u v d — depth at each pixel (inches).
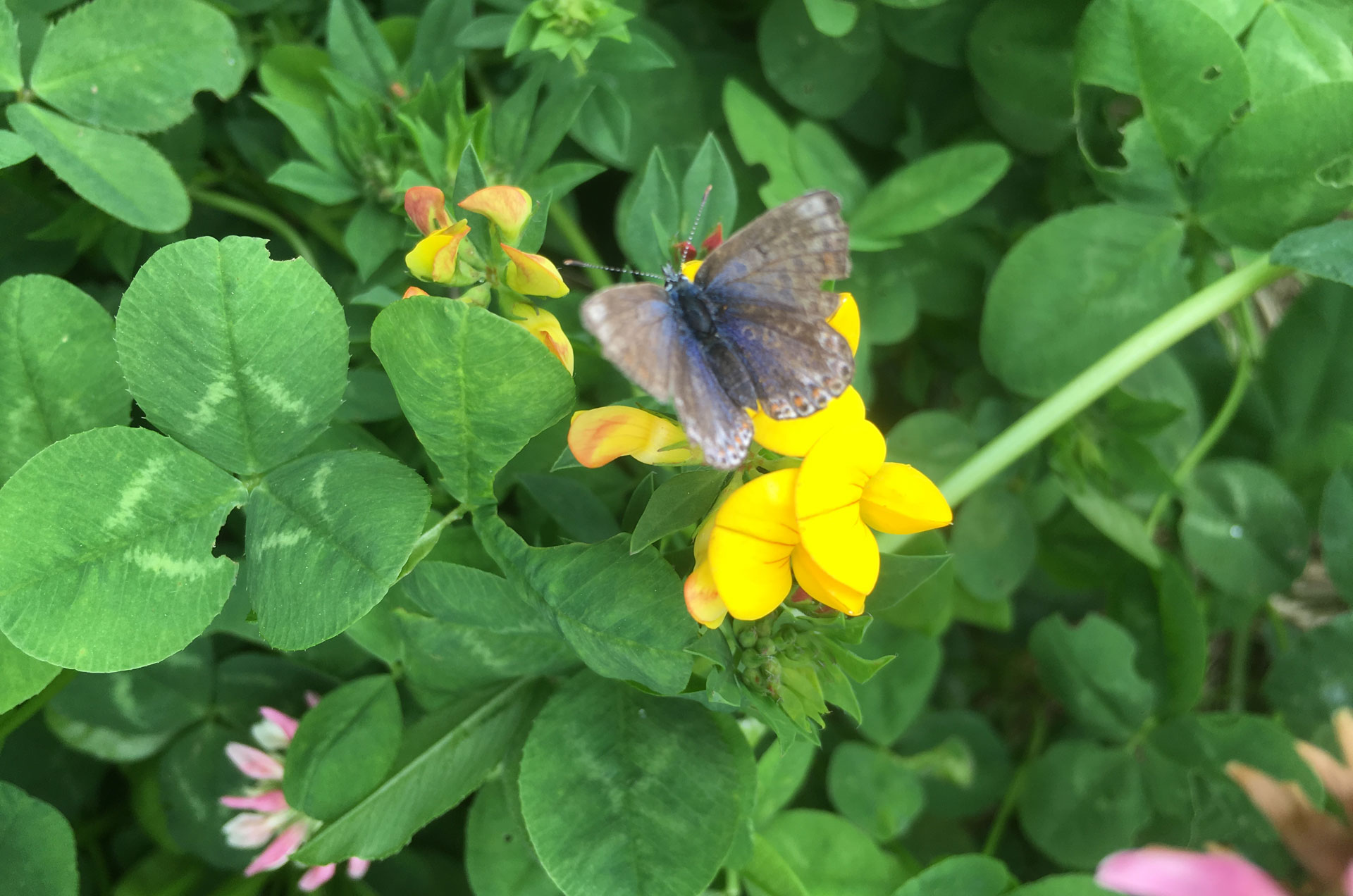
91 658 4.2
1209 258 6.7
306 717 5.2
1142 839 6.7
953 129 7.6
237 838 5.7
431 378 4.1
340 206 6.7
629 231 5.6
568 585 4.4
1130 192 6.3
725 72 7.4
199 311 4.2
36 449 4.7
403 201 5.8
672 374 4.1
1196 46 5.8
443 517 5.1
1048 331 6.5
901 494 4.2
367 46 6.2
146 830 6.5
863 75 7.2
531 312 4.6
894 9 7.1
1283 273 6.1
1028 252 6.4
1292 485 7.3
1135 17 5.8
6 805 4.9
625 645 4.3
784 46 7.1
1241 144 5.9
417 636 4.9
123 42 5.5
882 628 6.7
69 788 6.6
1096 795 6.9
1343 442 7.0
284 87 6.2
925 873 5.8
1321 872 4.2
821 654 4.6
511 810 5.0
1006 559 6.9
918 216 6.5
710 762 4.7
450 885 6.5
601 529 5.3
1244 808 6.5
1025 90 7.0
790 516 4.1
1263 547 7.1
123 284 6.8
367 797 5.0
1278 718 6.8
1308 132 5.7
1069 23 6.8
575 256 7.2
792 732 4.4
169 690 6.1
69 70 5.4
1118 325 6.4
